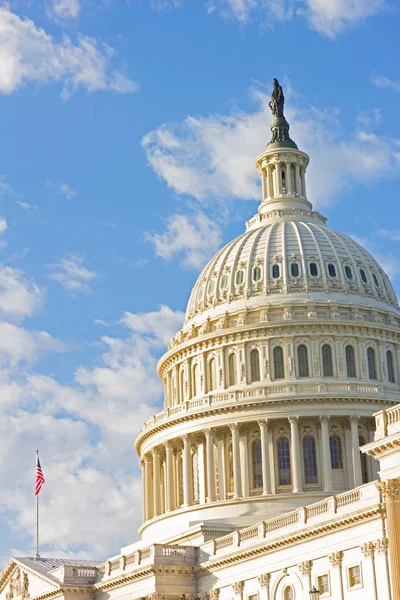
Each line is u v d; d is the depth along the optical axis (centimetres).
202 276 14712
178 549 11156
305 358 13238
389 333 13625
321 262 13912
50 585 12400
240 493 12719
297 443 12662
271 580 9869
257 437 13000
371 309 13662
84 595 12144
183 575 11025
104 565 12269
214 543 10869
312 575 9319
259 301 13662
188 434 13300
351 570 8888
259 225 14938
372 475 12656
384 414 8000
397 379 13562
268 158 15325
